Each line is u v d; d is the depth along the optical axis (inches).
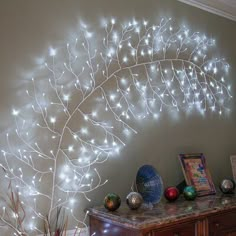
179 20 112.9
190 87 114.0
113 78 94.7
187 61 113.9
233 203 91.2
